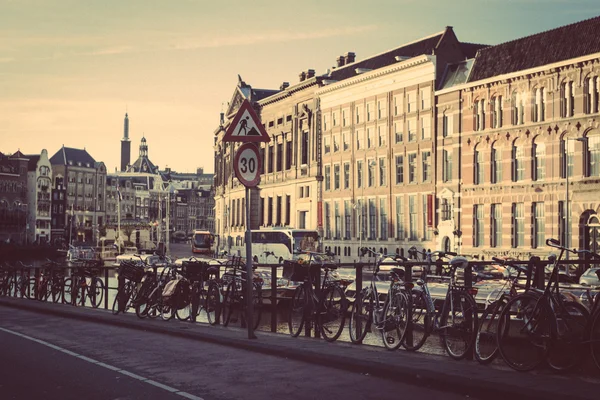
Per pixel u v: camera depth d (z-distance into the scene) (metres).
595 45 59.38
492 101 67.38
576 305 12.16
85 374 13.30
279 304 24.42
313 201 96.06
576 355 12.06
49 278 33.88
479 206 68.81
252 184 17.94
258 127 18.05
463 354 13.74
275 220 108.81
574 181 59.69
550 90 61.91
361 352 14.70
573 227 59.69
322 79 95.31
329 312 17.09
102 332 20.58
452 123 71.88
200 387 11.95
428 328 14.58
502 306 13.10
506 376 11.64
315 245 77.50
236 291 21.09
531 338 12.30
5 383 12.44
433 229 73.31
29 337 19.20
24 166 190.25
